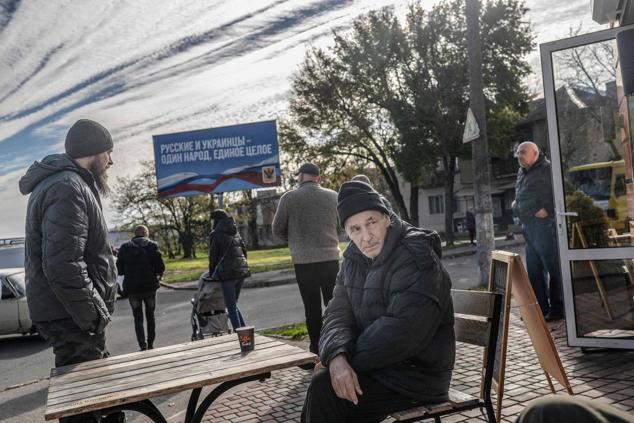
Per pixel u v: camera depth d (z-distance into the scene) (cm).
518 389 469
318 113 3350
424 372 272
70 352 350
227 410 499
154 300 875
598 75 593
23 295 1121
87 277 344
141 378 300
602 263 577
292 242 625
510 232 3108
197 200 5347
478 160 1103
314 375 279
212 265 798
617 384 462
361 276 291
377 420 274
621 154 582
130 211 5331
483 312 314
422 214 5216
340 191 289
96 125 376
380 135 3425
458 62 2998
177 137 2064
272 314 1157
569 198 594
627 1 582
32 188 356
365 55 3114
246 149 2038
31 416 584
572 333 581
